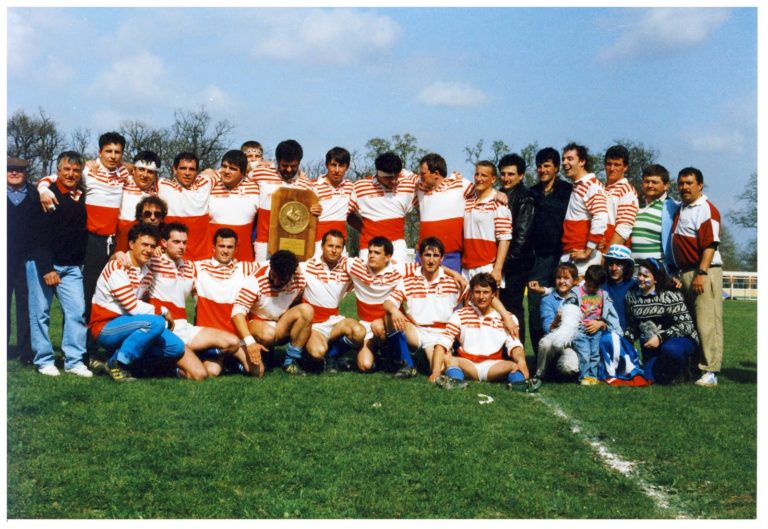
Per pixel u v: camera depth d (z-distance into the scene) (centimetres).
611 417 680
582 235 937
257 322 872
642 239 944
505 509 468
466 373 850
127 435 587
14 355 929
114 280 789
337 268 894
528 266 958
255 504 466
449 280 898
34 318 808
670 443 600
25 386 732
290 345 864
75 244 819
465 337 866
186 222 941
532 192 980
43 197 793
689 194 893
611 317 888
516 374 816
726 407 734
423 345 889
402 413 673
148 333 779
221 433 598
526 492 491
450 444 584
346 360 908
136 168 916
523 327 967
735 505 482
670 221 931
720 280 891
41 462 526
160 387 752
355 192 996
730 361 1138
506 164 952
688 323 871
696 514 466
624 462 559
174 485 493
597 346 873
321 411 670
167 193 929
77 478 499
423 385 802
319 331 891
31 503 462
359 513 458
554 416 680
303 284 884
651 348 881
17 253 805
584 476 525
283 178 980
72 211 814
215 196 957
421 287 895
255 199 968
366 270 891
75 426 607
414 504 470
